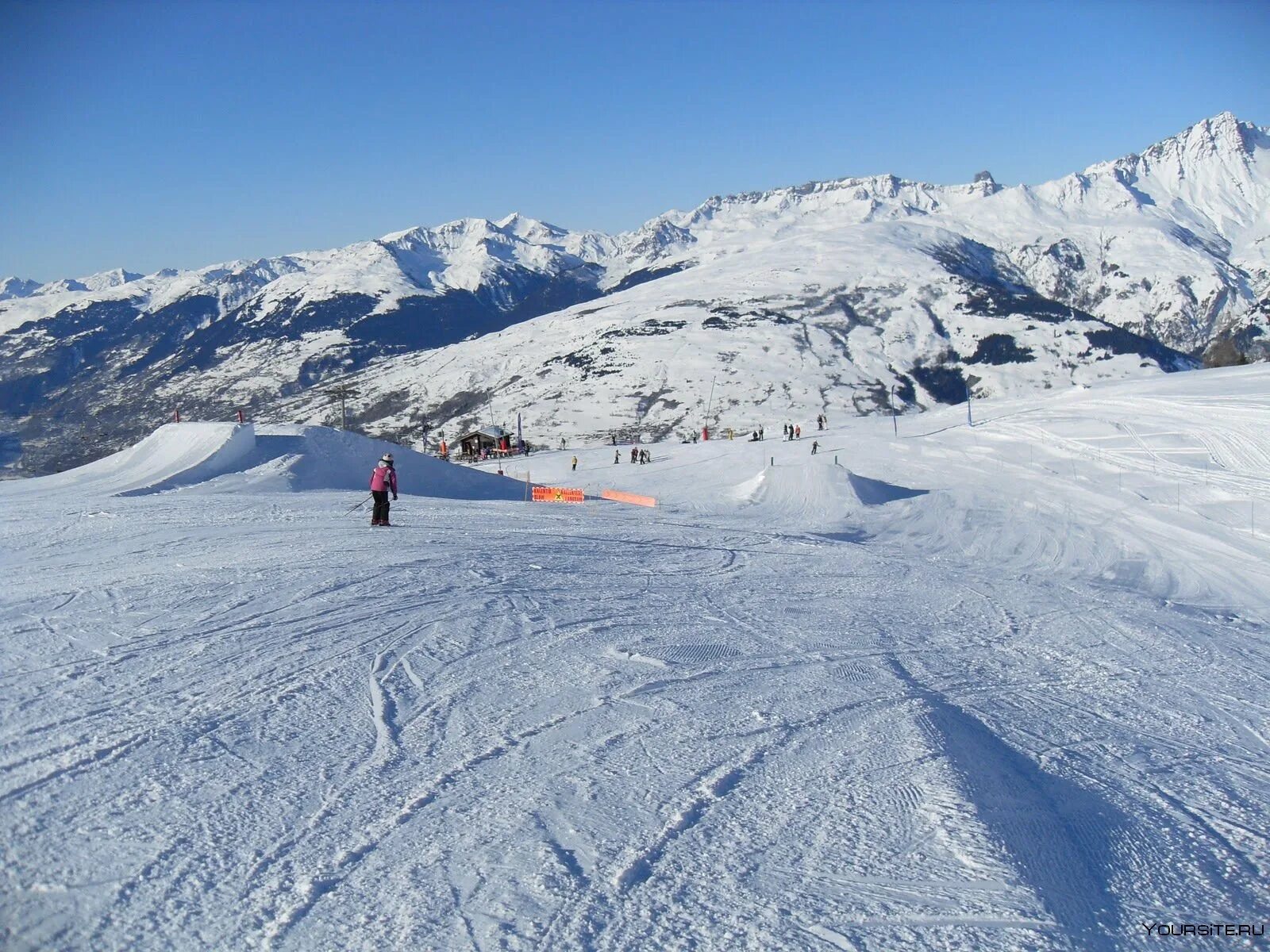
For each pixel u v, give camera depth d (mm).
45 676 7633
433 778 6059
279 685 7711
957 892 4934
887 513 30453
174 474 28438
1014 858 5363
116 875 4672
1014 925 4664
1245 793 7055
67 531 16844
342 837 5191
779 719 7766
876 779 6438
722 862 5121
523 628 10461
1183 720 9102
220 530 17203
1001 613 14398
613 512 28688
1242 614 16984
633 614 11828
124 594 10859
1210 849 5977
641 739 7043
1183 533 25797
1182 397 50188
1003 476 40094
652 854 5168
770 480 36625
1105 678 10617
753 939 4398
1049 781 6953
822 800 6031
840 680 9281
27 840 4941
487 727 7121
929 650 11289
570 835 5348
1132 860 5699
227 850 4977
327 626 9805
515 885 4754
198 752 6227
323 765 6184
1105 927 4844
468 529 19781
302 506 22766
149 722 6688
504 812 5609
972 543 24812
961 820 5785
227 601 10695
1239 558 22578
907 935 4508
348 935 4273
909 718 7945
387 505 19375
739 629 11445
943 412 79500
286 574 12422
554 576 14164
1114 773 7305
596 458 70375
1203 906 5184
